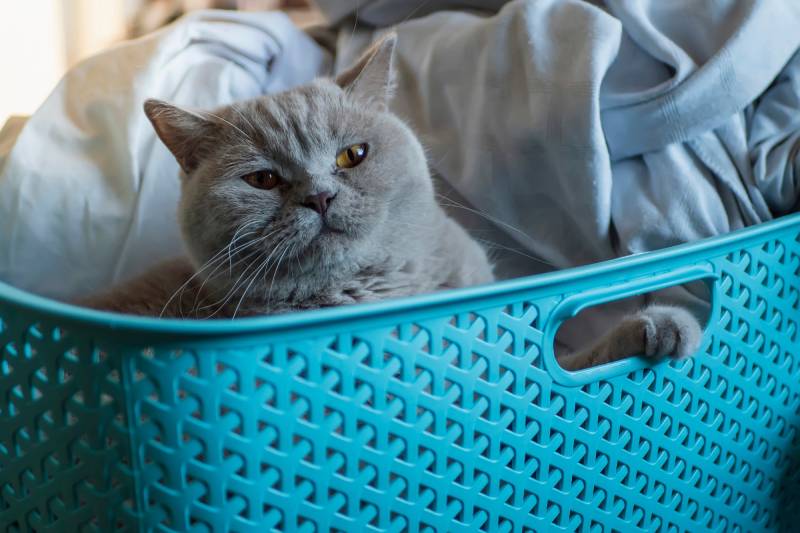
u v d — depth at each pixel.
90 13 1.99
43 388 0.65
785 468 1.00
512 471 0.76
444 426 0.71
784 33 1.11
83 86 1.29
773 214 1.15
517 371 0.74
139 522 0.62
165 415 0.60
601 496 0.83
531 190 1.23
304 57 1.49
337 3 1.49
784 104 1.15
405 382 0.68
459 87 1.30
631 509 0.85
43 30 2.02
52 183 1.21
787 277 0.92
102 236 1.22
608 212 1.14
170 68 1.32
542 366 0.75
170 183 1.26
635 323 0.86
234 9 1.83
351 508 0.68
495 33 1.23
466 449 0.73
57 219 1.21
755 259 0.89
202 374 0.60
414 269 1.08
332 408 0.65
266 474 0.63
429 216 1.10
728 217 1.12
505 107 1.22
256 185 1.04
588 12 1.14
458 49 1.29
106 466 0.62
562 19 1.17
